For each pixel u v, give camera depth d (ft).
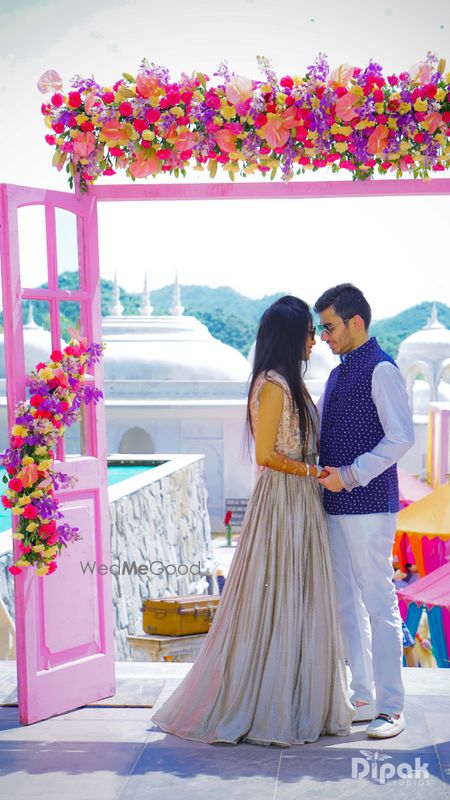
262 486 12.39
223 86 13.23
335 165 13.66
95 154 13.56
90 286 14.19
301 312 12.39
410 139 13.24
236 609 12.26
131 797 10.47
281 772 11.09
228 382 77.66
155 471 45.21
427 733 12.26
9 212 12.73
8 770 11.29
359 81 12.98
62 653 13.44
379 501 12.30
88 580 13.91
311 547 12.21
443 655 27.73
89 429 14.17
